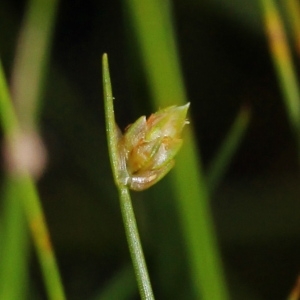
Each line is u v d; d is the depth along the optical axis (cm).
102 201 13
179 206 9
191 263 9
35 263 13
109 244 13
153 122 7
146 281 7
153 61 9
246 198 14
